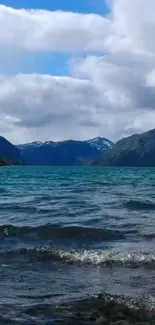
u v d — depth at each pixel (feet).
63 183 201.26
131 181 227.81
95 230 56.29
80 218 71.20
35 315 24.84
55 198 111.75
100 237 53.72
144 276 34.96
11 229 57.62
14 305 26.94
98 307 26.12
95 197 115.65
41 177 290.15
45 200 105.40
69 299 28.40
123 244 49.24
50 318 24.29
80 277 34.73
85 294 29.73
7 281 33.35
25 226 59.26
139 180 243.19
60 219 69.82
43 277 34.65
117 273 36.09
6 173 396.98
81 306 26.35
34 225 61.82
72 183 201.36
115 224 64.34
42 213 77.97
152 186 174.91
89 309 25.80
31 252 43.98
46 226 59.16
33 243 50.44
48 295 29.45
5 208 85.76
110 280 33.71
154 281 33.32
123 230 58.80
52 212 79.61
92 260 40.70
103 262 40.01
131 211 82.74
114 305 26.37
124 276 35.04
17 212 79.36
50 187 165.48
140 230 58.80
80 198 112.06
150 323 23.43
